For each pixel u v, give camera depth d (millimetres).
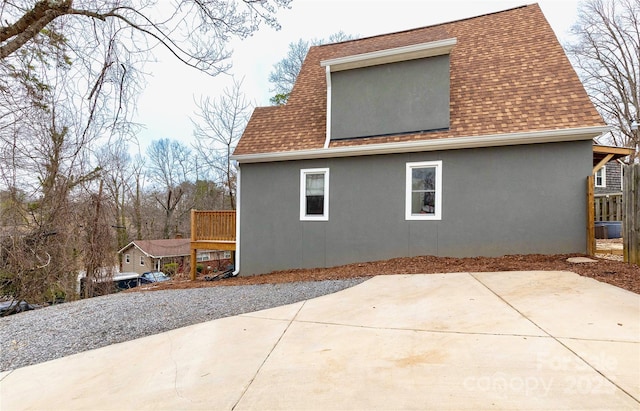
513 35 9023
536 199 6961
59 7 4574
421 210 7840
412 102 8039
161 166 28812
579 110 6766
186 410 2281
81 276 11258
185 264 24094
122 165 12328
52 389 2768
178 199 28922
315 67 11461
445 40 7500
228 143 23188
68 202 10406
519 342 2988
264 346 3307
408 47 7805
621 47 19062
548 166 6895
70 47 5043
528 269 5852
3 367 3346
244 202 9352
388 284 5574
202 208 28672
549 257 6578
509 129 6984
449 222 7551
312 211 8781
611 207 10219
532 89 7551
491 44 9047
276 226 9031
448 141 7285
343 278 6492
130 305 5523
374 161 8195
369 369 2672
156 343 3666
